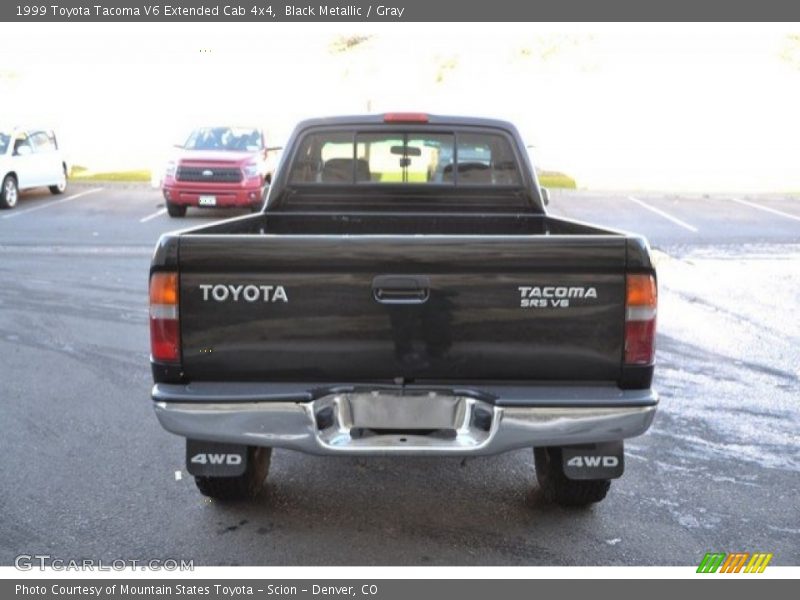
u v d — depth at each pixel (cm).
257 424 361
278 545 401
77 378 659
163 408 360
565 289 361
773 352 748
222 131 1798
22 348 743
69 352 732
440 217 571
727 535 413
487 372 367
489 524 425
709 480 478
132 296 959
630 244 359
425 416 371
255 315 363
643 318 362
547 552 396
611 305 362
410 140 570
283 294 362
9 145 1859
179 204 1692
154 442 529
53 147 2069
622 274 361
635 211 1811
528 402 356
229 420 360
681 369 695
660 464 501
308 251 357
